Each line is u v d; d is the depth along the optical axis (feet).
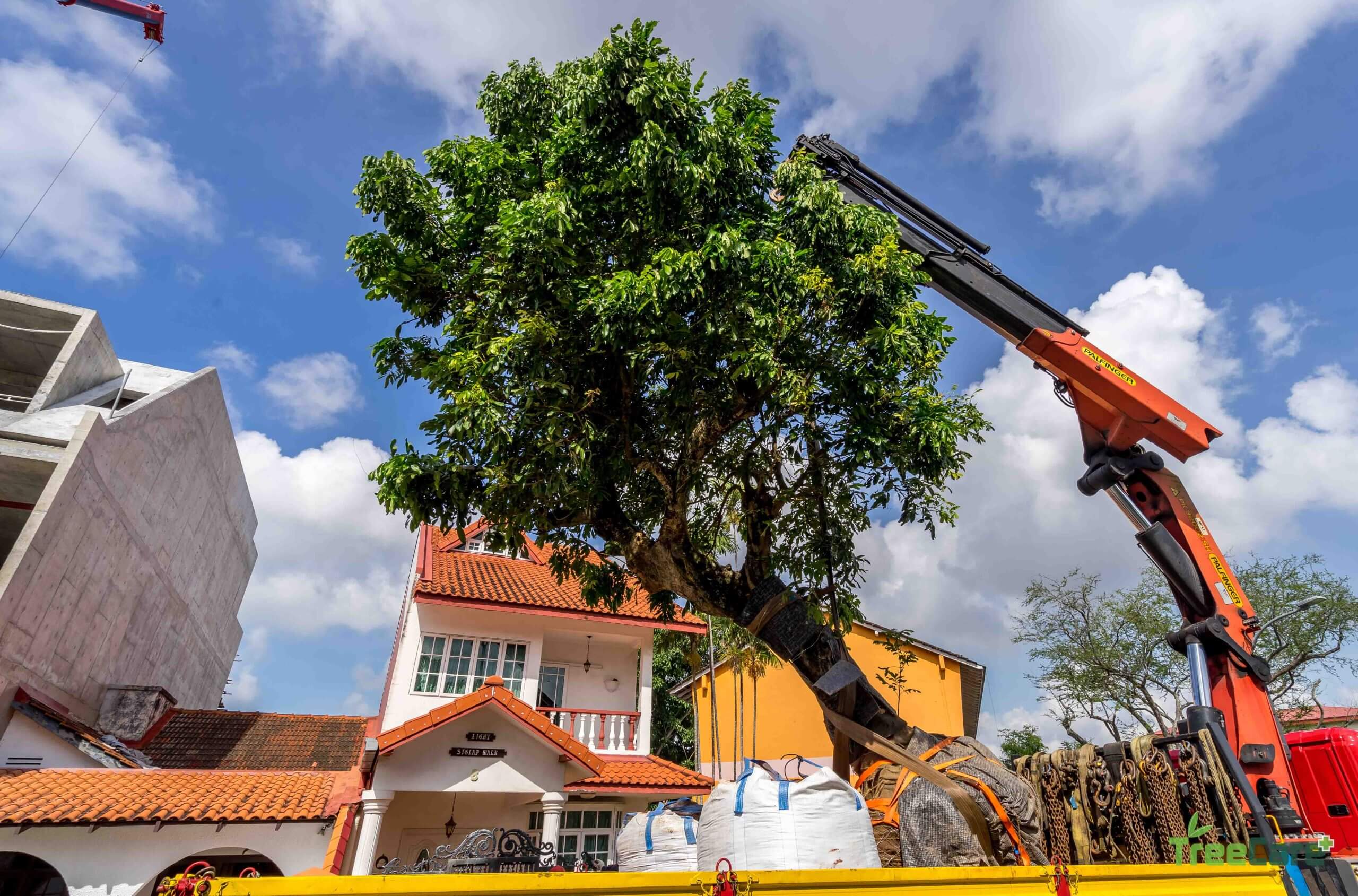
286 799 42.52
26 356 69.10
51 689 49.80
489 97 31.65
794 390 25.18
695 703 78.18
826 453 29.22
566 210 25.02
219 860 43.73
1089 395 26.63
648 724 57.16
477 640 54.13
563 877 8.91
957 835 16.52
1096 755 18.10
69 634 51.57
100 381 70.03
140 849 38.86
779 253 24.90
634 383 27.73
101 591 55.72
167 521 67.87
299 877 8.15
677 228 27.22
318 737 59.77
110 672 59.21
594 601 31.14
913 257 26.89
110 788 40.88
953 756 20.39
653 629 59.41
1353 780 22.16
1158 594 85.61
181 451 69.00
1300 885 15.56
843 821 14.08
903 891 10.69
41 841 37.55
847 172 31.17
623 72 25.98
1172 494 25.03
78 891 37.09
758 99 29.96
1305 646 76.07
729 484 31.76
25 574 45.27
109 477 55.21
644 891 9.23
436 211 29.48
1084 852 17.13
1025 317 27.81
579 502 27.68
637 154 24.80
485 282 27.61
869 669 68.90
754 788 14.34
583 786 48.14
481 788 41.83
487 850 30.53
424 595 51.60
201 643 85.25
